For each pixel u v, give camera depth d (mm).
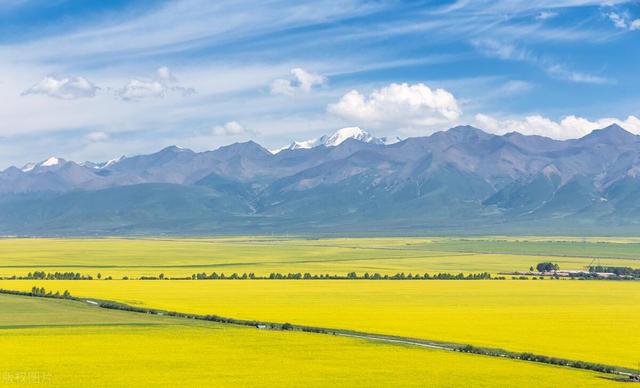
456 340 132250
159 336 134625
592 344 127375
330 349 121938
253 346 124375
